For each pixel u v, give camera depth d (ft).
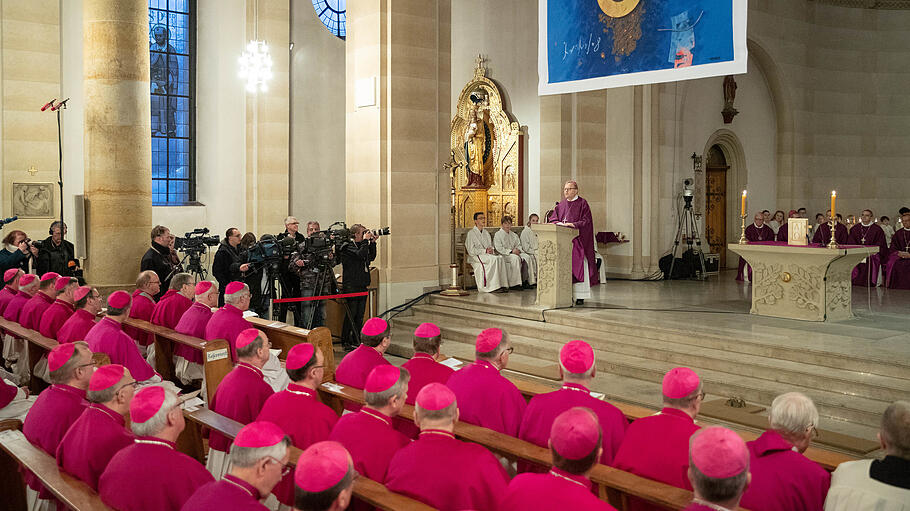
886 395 26.32
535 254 51.98
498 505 12.03
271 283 37.81
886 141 71.72
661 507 13.17
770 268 37.91
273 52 60.23
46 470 14.64
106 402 14.51
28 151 48.49
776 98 67.77
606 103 57.62
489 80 63.36
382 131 45.73
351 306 40.29
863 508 11.66
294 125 62.28
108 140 36.78
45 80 48.96
